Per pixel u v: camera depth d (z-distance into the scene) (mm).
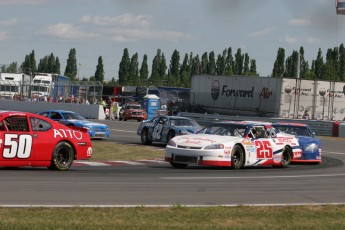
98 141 67812
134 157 49938
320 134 95938
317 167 47469
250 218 21078
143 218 20297
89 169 38312
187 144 40625
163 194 27078
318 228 19531
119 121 124625
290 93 102812
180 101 125125
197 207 23031
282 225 19938
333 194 29547
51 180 30281
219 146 40344
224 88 111812
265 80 104625
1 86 142500
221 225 19547
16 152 34312
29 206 21812
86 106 128625
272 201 26266
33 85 140625
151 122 66125
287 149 46031
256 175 37719
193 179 33688
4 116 34438
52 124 36281
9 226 17891
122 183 30406
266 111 104312
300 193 29453
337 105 106438
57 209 21359
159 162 46469
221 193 28219
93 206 22391
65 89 135000
